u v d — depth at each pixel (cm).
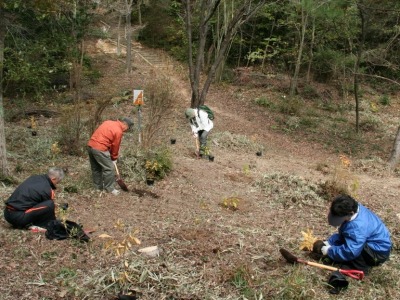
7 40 1284
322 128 1648
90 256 466
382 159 1344
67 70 1483
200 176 871
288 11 2094
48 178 554
